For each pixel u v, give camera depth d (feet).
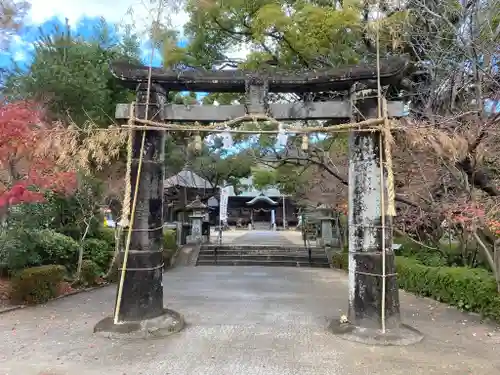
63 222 35.63
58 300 27.89
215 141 75.56
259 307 25.80
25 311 24.11
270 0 34.60
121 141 19.77
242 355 16.38
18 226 27.71
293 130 19.34
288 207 140.46
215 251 53.93
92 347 17.20
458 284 25.80
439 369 15.08
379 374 14.53
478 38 24.64
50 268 27.86
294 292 31.68
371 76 19.12
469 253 31.24
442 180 27.40
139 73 20.04
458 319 23.12
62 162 20.15
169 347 17.28
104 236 39.22
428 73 29.84
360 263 19.24
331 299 28.78
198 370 14.74
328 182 45.88
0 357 15.98
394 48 25.29
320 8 32.22
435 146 18.84
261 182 63.21
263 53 35.55
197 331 19.86
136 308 19.19
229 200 135.85
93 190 33.55
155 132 20.13
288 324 21.40
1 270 28.45
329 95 31.91
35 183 23.77
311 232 69.36
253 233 101.65
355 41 33.71
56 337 18.67
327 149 39.99
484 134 20.39
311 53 33.47
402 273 33.55
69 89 32.68
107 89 36.78
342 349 17.20
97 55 37.22
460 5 26.11
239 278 39.68
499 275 22.13
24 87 31.86
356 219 19.53
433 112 27.63
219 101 40.04
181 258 53.52
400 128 18.67
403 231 34.14
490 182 23.97
